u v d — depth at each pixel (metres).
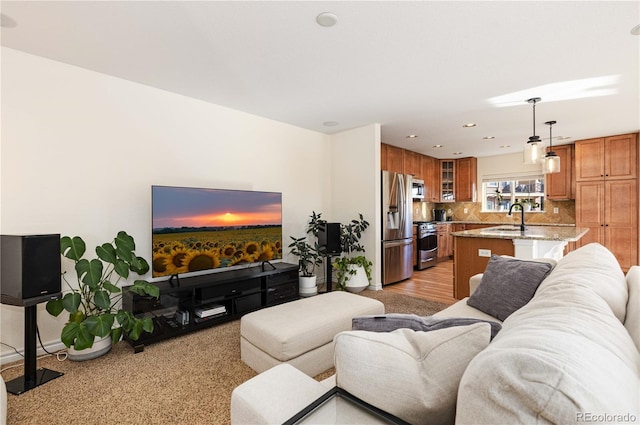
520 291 1.91
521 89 3.09
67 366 2.21
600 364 0.58
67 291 2.54
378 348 0.84
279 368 1.14
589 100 3.39
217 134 3.55
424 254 6.02
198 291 2.89
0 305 2.28
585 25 2.00
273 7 1.84
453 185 7.17
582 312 0.85
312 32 2.10
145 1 1.78
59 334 2.52
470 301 2.19
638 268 1.61
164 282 2.89
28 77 2.38
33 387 1.93
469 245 3.64
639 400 0.54
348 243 4.39
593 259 1.57
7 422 1.62
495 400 0.56
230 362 2.26
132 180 2.91
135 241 2.92
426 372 0.80
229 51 2.35
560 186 5.71
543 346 0.61
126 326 2.30
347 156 4.68
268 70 2.67
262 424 0.88
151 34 2.12
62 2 1.78
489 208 7.08
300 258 4.41
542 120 4.15
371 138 4.36
